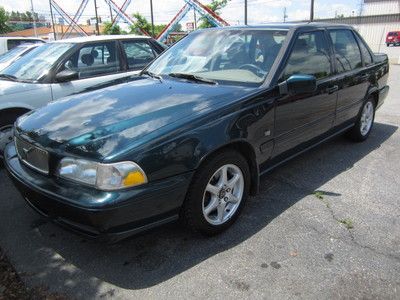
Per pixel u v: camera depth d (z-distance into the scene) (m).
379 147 5.34
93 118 2.93
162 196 2.63
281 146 3.66
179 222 2.96
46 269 2.83
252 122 3.19
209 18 23.53
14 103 4.77
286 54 3.68
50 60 5.40
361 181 4.21
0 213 3.62
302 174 4.39
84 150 2.57
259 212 3.54
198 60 4.03
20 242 3.16
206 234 3.10
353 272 2.73
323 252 2.96
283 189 4.00
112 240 2.55
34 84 5.03
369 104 5.50
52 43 5.93
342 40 4.79
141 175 2.53
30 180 2.84
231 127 3.00
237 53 3.88
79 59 5.54
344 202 3.74
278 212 3.54
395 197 3.85
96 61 5.75
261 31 3.99
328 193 3.92
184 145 2.71
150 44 6.59
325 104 4.22
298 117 3.78
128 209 2.49
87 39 5.78
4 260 2.93
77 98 3.45
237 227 3.30
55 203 2.62
